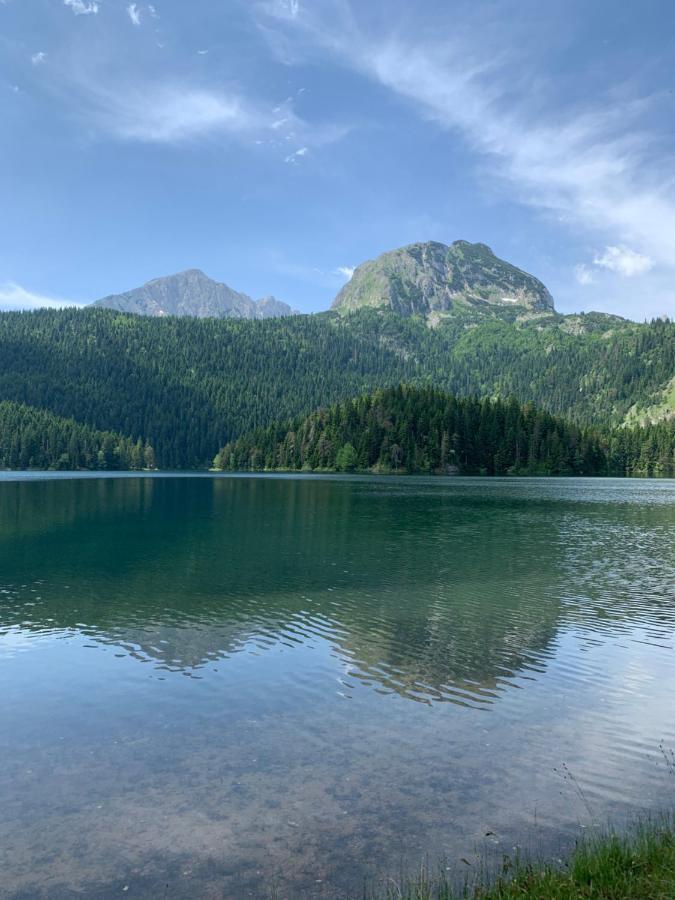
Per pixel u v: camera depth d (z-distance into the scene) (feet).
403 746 44.21
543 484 498.28
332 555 132.77
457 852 31.40
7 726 47.50
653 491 400.67
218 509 245.65
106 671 60.23
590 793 37.76
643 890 26.12
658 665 63.21
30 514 220.43
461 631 75.20
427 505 272.31
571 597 94.38
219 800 36.68
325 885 28.81
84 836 33.01
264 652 66.59
